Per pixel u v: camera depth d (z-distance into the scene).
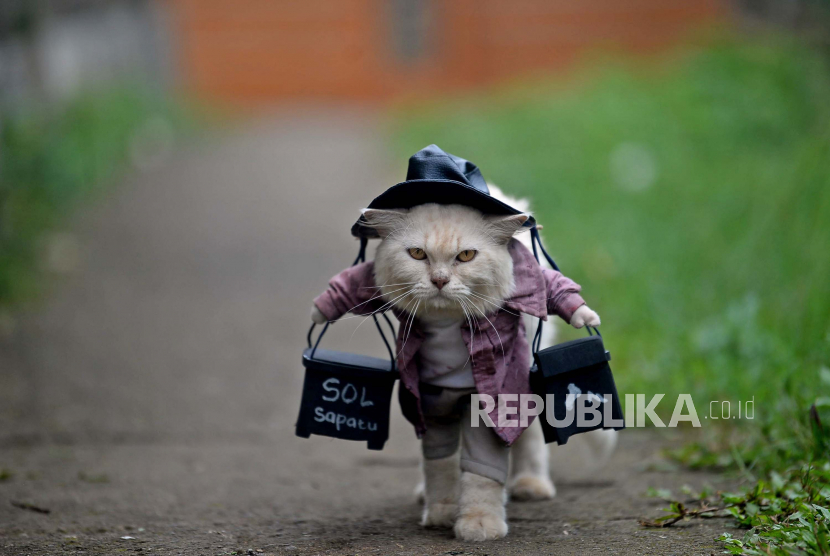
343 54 23.95
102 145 15.10
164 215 13.09
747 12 20.86
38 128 13.43
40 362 7.78
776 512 3.83
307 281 10.18
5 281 9.47
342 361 4.00
